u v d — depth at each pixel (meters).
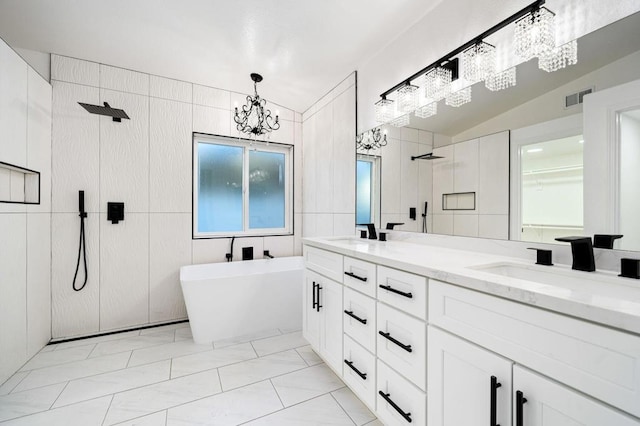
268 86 2.82
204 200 3.03
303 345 2.30
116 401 1.59
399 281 1.20
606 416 0.60
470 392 0.90
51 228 2.29
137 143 2.60
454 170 1.59
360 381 1.45
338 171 2.65
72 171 2.36
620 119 0.98
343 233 2.56
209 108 2.90
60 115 2.32
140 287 2.62
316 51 2.22
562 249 1.14
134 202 2.59
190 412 1.51
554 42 1.14
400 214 1.95
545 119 1.19
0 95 1.67
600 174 1.02
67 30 2.03
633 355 0.57
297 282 2.67
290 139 3.33
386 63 2.09
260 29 2.01
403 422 1.17
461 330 0.93
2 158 1.68
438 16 1.67
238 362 2.02
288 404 1.58
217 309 2.37
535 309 0.73
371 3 1.70
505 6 1.32
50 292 2.29
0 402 1.57
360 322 1.45
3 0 1.74
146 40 2.15
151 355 2.11
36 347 2.09
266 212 3.36
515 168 1.31
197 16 1.89
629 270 0.90
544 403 0.71
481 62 1.36
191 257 2.84
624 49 0.97
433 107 1.69
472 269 1.03
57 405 1.55
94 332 2.45
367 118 2.28
